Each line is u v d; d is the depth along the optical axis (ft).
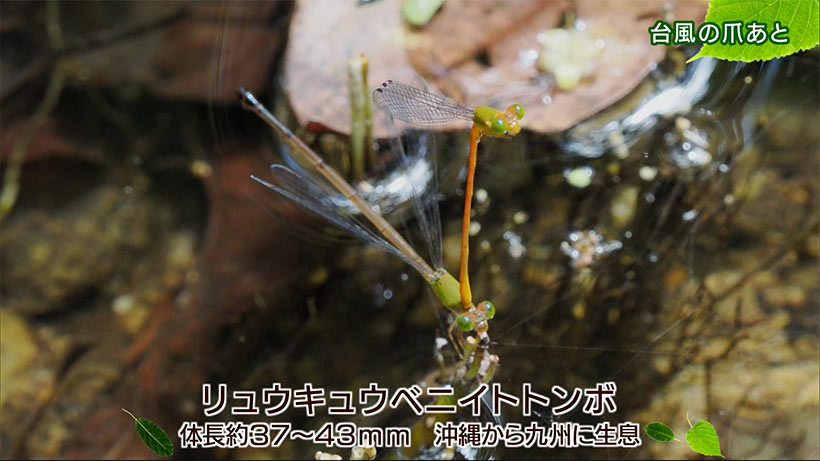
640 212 0.96
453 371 0.93
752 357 0.93
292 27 0.96
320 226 0.97
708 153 0.96
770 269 0.94
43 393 0.99
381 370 0.94
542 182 0.96
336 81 0.95
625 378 0.93
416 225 0.96
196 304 0.99
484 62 0.95
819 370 0.92
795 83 0.96
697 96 0.96
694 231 0.95
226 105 0.98
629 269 0.95
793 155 0.96
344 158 0.95
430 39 0.96
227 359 0.96
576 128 0.95
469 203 0.87
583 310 0.94
